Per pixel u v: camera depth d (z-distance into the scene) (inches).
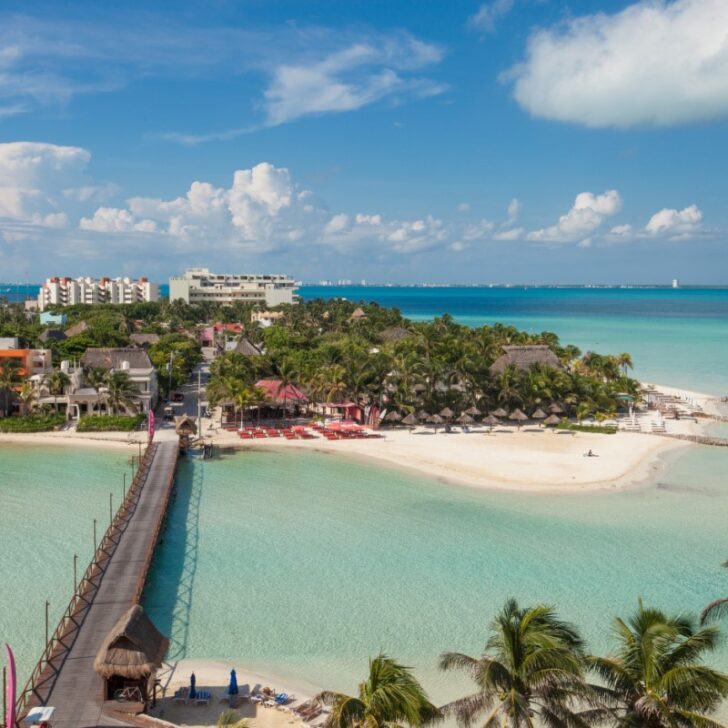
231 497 2354.8
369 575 1702.8
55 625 1422.2
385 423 3612.2
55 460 2817.4
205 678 1259.2
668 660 917.2
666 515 2188.7
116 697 1152.2
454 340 4736.7
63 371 3722.9
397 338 6205.7
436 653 1347.2
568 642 963.3
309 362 4448.8
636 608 1531.7
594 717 943.0
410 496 2378.2
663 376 5403.5
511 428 3553.2
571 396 3722.9
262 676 1270.9
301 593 1598.2
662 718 860.0
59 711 1115.9
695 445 3201.3
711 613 1128.2
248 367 4128.9
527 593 1606.8
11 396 3599.9
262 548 1877.5
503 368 4106.8
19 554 1797.5
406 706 899.4
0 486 2434.8
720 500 2354.8
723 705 1149.7
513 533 2012.8
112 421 3344.0
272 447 3107.8
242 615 1491.1
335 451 3034.0
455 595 1594.5
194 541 1925.4
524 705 881.5
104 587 1555.1
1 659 1295.5
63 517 2097.7
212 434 3353.8
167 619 1466.5
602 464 2829.7
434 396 3671.3
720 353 6884.8
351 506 2258.9
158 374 4254.4
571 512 2214.6
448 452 3019.2
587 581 1675.7
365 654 1344.7
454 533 2009.1
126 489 2393.0
